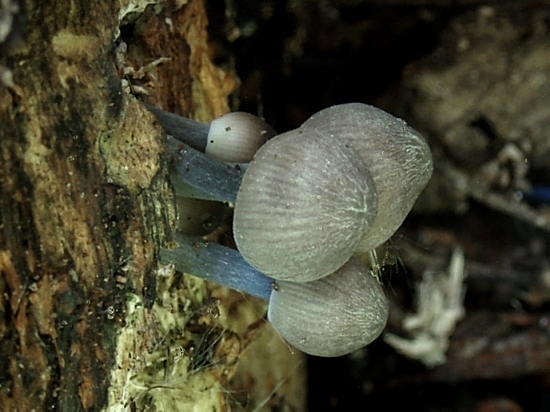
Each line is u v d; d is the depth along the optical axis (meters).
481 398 0.24
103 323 0.16
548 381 0.24
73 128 0.15
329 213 0.15
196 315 0.18
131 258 0.16
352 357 0.24
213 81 0.20
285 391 0.21
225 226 0.18
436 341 0.24
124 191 0.16
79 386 0.16
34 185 0.15
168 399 0.18
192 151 0.16
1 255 0.15
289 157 0.15
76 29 0.15
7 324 0.15
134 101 0.16
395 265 0.21
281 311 0.16
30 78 0.15
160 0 0.17
